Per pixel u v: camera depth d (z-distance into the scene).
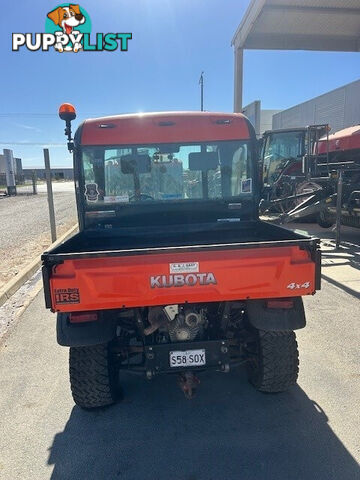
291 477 2.52
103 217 4.20
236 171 4.24
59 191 38.09
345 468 2.58
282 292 2.75
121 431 3.03
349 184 9.11
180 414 3.22
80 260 2.58
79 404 3.21
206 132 4.13
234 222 4.32
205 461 2.69
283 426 3.01
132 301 2.66
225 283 2.69
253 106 18.95
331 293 5.86
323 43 14.16
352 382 3.54
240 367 3.91
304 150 12.73
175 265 2.64
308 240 2.73
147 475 2.59
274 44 13.95
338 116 21.48
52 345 4.54
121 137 4.06
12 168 31.12
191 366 2.95
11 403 3.41
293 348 3.19
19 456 2.79
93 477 2.59
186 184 4.21
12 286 6.61
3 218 16.98
